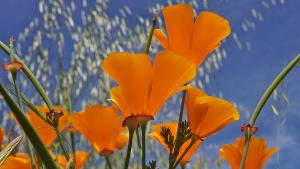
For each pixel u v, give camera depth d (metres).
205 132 0.57
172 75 0.54
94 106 0.63
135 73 0.54
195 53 0.57
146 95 0.54
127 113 0.55
